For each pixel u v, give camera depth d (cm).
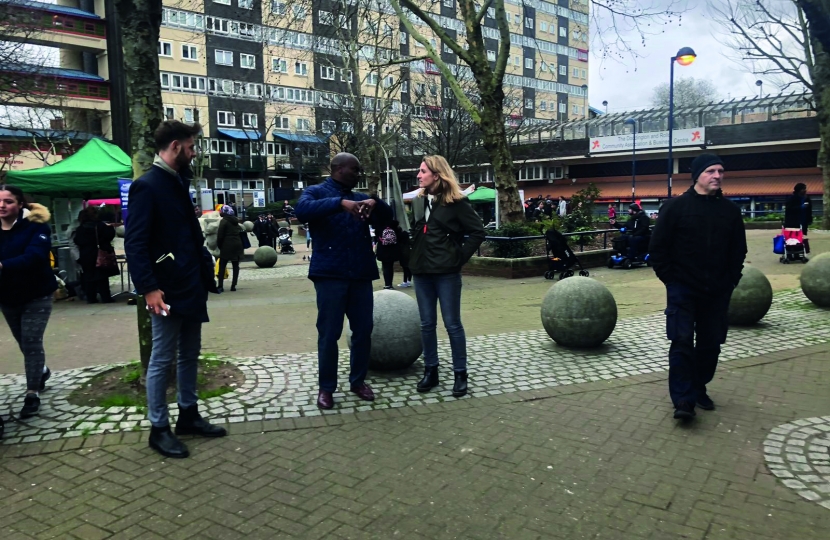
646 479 359
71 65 4444
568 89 7988
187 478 366
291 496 343
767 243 1877
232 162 5597
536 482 357
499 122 1659
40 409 480
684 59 2314
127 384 531
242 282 1545
